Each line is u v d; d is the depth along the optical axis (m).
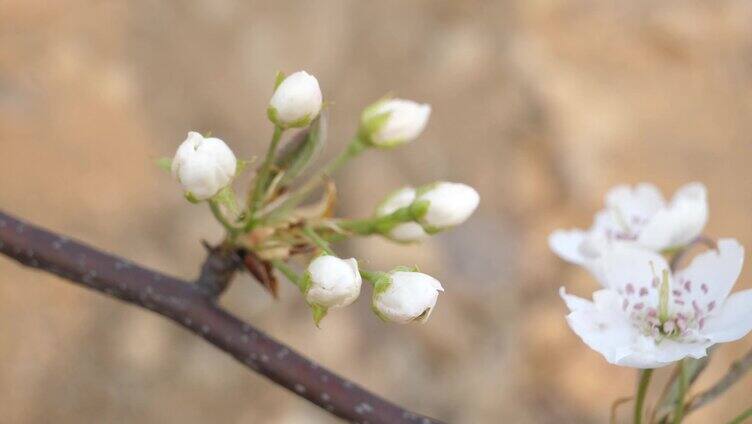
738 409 0.64
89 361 0.58
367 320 0.65
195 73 0.66
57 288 0.59
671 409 0.27
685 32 0.74
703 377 0.64
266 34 0.69
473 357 0.65
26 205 0.59
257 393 0.61
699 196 0.30
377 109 0.29
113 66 0.64
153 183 0.62
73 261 0.28
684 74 0.74
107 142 0.62
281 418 0.60
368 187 0.67
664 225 0.29
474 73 0.72
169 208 0.62
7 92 0.60
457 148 0.70
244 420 0.60
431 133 0.70
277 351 0.27
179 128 0.65
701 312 0.27
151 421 0.58
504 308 0.66
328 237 0.28
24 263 0.28
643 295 0.27
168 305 0.27
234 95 0.67
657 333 0.27
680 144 0.72
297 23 0.70
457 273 0.67
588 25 0.74
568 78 0.72
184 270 0.61
